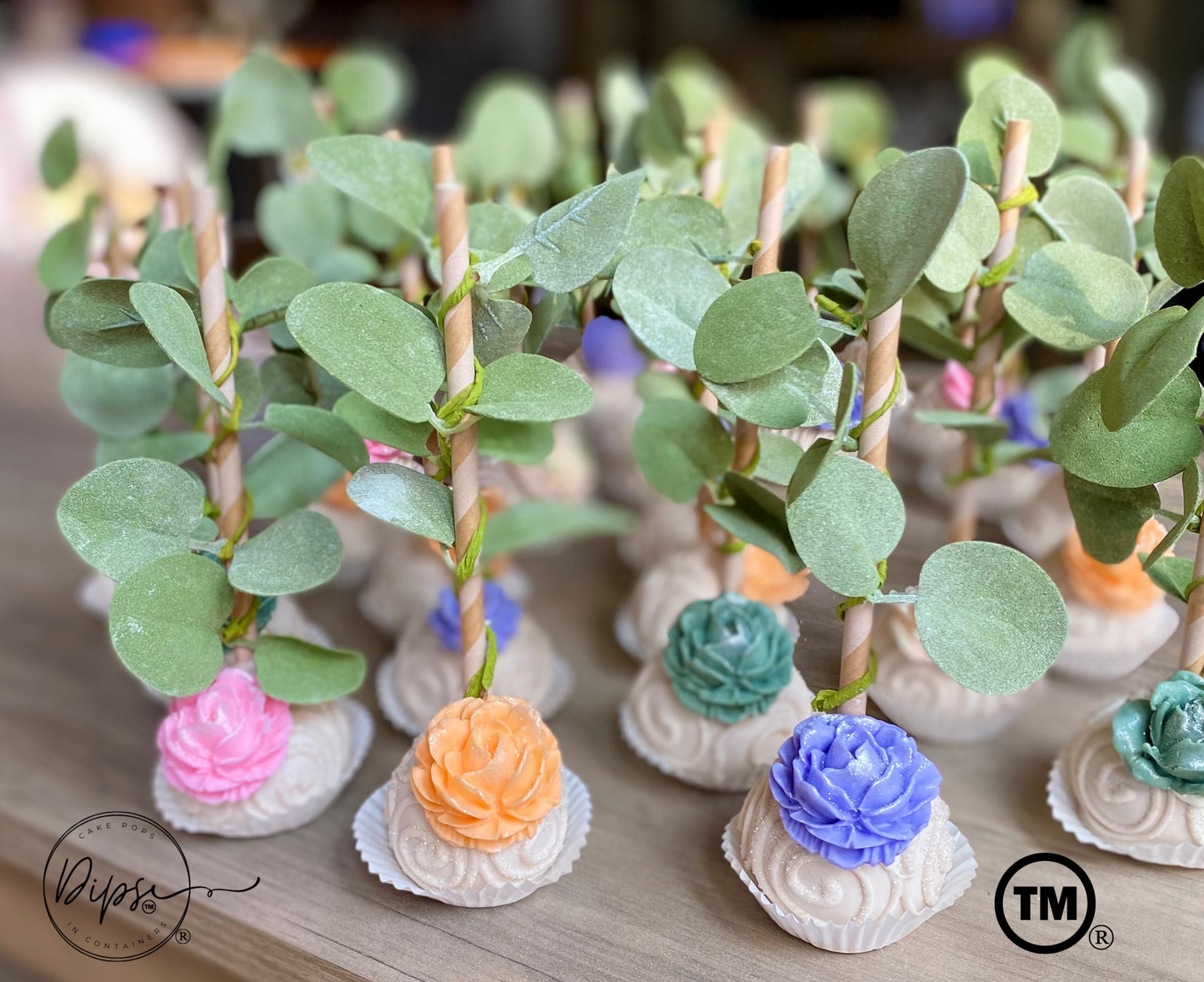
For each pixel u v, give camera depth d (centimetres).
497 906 26
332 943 25
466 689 26
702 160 33
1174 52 73
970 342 30
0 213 71
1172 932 25
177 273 27
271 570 24
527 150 39
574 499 44
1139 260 29
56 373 55
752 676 28
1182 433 22
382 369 22
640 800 30
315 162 27
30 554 42
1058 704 32
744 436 27
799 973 24
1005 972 24
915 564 29
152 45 86
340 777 29
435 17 93
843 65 87
